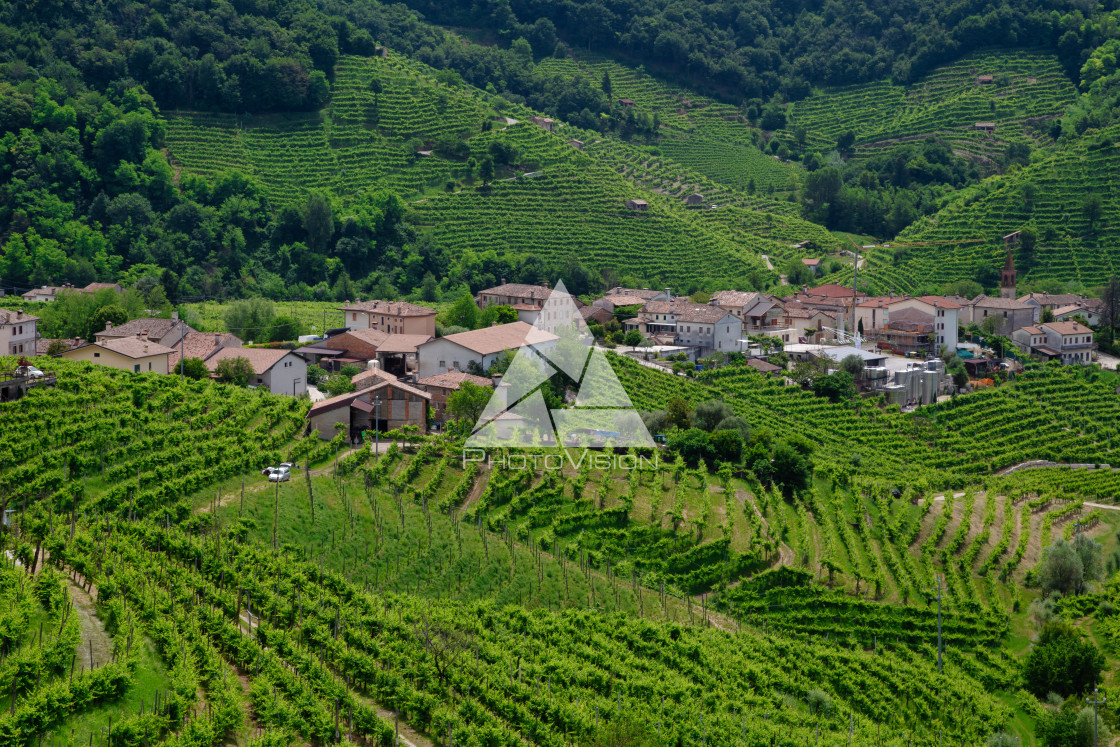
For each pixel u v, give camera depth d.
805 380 183.50
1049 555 126.38
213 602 79.88
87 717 61.97
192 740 60.97
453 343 158.00
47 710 60.03
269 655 72.38
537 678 80.81
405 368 166.25
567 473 125.75
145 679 66.69
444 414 141.38
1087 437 184.50
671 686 84.56
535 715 76.56
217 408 123.38
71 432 105.56
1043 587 125.38
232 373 145.12
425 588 95.38
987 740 89.38
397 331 188.25
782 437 159.88
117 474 101.44
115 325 175.62
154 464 104.81
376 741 68.75
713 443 141.12
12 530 85.69
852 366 187.75
